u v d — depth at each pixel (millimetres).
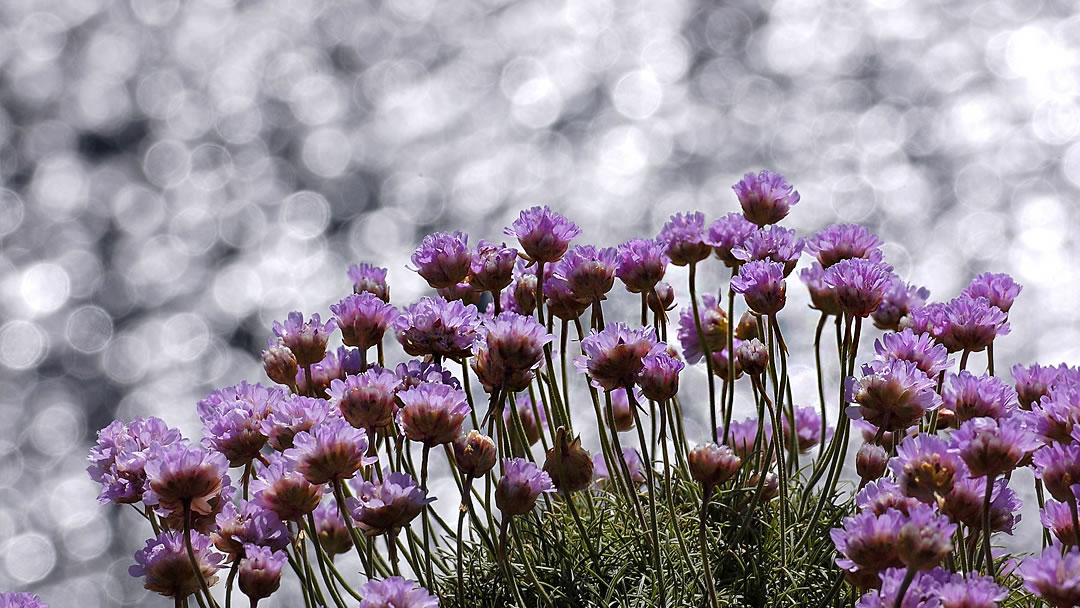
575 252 2979
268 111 21984
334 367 2895
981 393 2520
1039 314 14875
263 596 2455
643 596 2805
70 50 24031
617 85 21891
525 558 2758
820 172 19062
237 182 19906
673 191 19141
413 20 24531
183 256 18391
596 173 19797
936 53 21797
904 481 2238
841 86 21172
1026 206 17328
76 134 21438
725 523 3014
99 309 17219
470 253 2918
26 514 13805
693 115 21125
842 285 2752
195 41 24500
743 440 3443
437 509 9555
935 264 16719
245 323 17031
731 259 3176
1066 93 19922
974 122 19641
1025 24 22312
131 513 13664
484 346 2725
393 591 2152
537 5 25219
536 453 3914
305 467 2359
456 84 22578
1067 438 2346
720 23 23812
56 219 19172
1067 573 1949
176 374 16156
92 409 15578
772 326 2916
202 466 2352
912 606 1973
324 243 18578
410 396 2438
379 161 20359
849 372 2809
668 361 2646
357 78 23203
